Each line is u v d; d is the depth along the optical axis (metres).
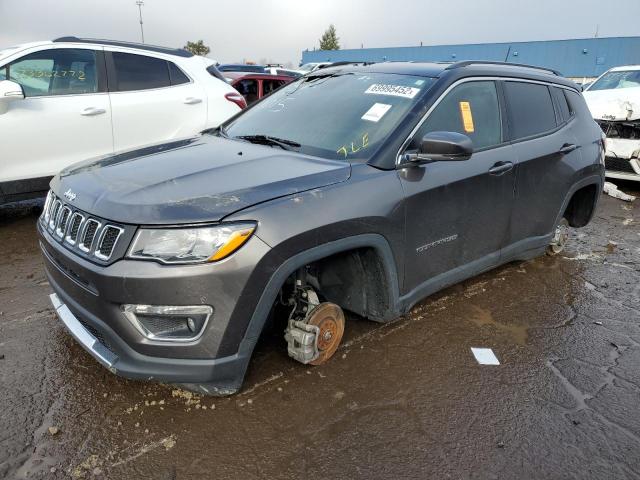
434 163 3.03
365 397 2.67
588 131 4.53
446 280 3.31
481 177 3.31
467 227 3.33
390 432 2.43
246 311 2.24
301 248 2.35
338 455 2.27
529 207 3.87
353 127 3.08
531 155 3.75
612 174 7.86
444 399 2.70
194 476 2.13
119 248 2.17
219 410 2.52
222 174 2.52
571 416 2.61
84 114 5.23
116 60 5.52
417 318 3.56
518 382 2.88
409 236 2.91
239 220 2.20
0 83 4.63
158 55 5.84
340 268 3.00
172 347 2.20
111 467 2.15
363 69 3.71
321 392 2.69
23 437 2.30
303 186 2.48
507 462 2.28
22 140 4.92
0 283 3.89
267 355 2.98
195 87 6.02
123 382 2.71
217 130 3.79
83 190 2.52
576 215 4.82
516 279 4.36
